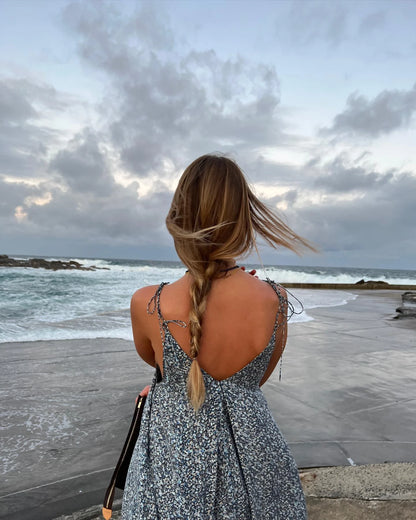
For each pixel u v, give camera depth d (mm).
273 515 1054
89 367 5293
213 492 1016
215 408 1056
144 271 44406
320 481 2541
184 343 1051
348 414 3854
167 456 1038
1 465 2844
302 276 40312
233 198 1071
